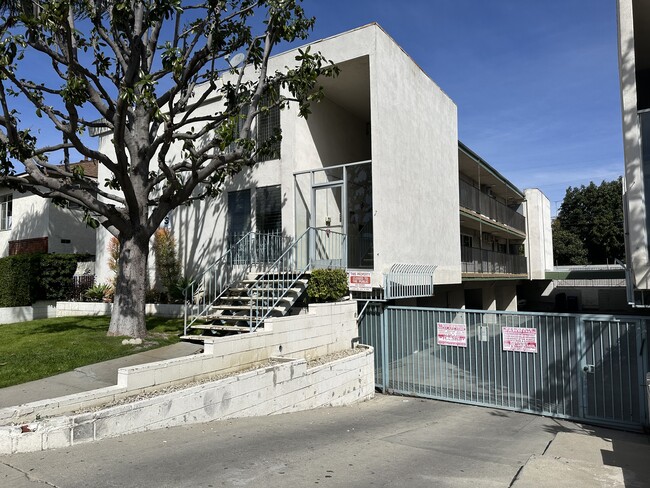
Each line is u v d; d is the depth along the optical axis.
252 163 11.18
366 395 10.51
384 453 5.75
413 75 13.97
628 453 6.47
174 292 13.96
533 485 4.74
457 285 19.66
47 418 5.25
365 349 11.05
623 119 8.16
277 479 4.50
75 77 7.90
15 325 12.88
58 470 4.39
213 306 10.55
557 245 51.16
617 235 49.59
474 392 10.15
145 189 10.07
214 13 9.51
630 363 8.58
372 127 11.61
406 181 13.09
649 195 7.95
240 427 6.42
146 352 8.64
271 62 13.45
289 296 10.45
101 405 5.89
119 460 4.72
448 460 5.65
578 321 9.10
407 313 11.21
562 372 9.21
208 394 6.54
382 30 12.06
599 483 4.91
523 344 9.63
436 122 15.80
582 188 53.88
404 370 11.16
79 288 17.23
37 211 21.92
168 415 6.02
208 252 14.53
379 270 11.30
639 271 7.93
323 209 12.83
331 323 10.41
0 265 16.25
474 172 24.33
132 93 7.82
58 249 21.52
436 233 15.27
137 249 9.93
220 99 14.80
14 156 8.70
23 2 8.98
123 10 8.59
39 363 7.72
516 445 6.86
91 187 10.05
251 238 13.27
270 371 7.55
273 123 13.62
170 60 8.57
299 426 6.94
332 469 4.93
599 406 8.78
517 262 30.11
